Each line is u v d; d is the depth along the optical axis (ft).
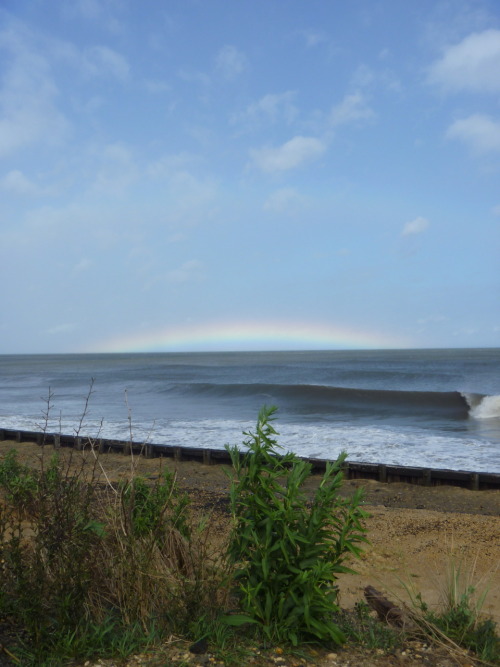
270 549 9.85
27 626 9.23
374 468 40.37
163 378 193.77
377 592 13.70
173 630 10.02
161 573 11.07
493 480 36.76
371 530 22.81
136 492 13.21
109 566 10.98
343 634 9.68
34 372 260.62
